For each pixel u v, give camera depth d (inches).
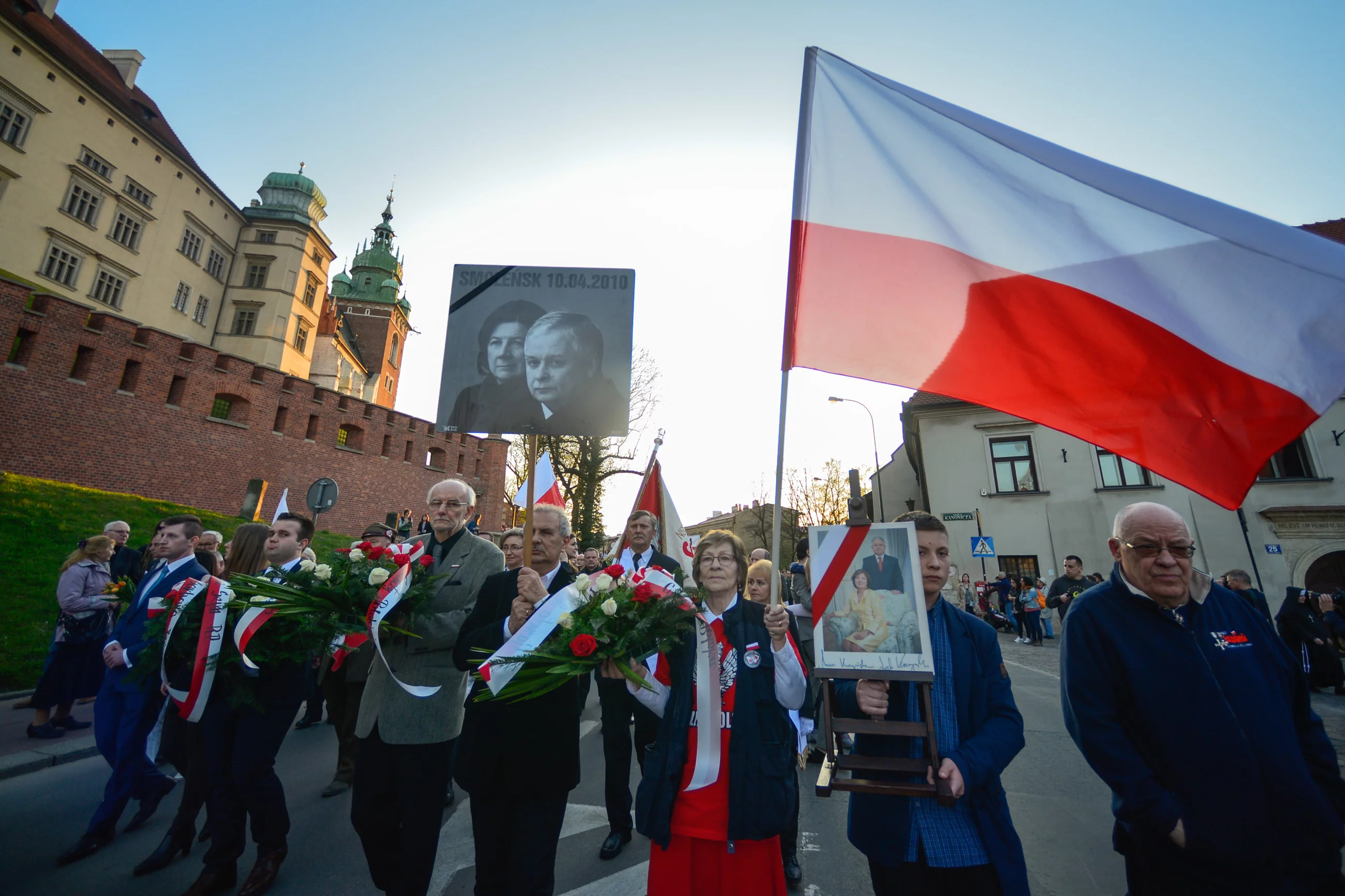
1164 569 89.4
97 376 794.8
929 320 109.1
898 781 86.1
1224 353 94.3
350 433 1148.5
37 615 413.7
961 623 98.2
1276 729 83.4
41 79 1242.6
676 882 91.4
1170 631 89.7
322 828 176.9
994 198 110.1
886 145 115.8
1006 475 857.5
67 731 267.0
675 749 95.4
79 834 175.9
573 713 119.4
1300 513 735.1
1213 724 83.4
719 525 2539.4
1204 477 94.3
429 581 130.5
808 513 1667.1
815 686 106.2
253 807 139.5
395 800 123.4
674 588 106.3
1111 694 90.1
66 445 759.1
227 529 780.0
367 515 1120.2
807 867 155.2
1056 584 533.6
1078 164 107.1
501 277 145.6
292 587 136.3
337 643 144.9
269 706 143.6
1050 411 103.9
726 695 98.7
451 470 1290.6
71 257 1302.9
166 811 193.8
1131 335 100.4
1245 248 95.3
